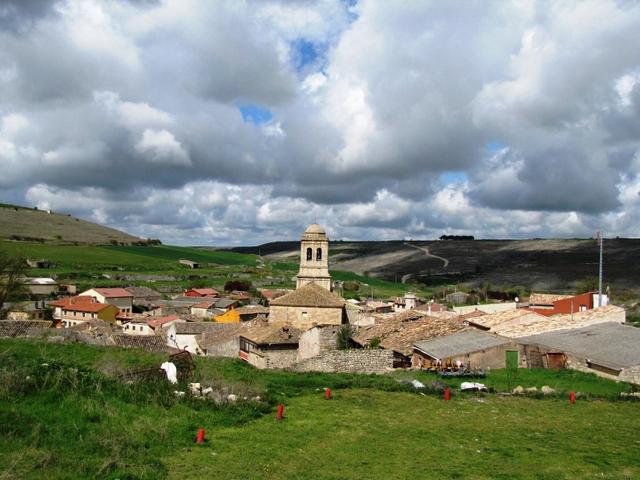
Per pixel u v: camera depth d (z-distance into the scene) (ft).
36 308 382.83
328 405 97.09
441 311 298.56
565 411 98.17
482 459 71.20
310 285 204.64
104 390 79.10
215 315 368.27
